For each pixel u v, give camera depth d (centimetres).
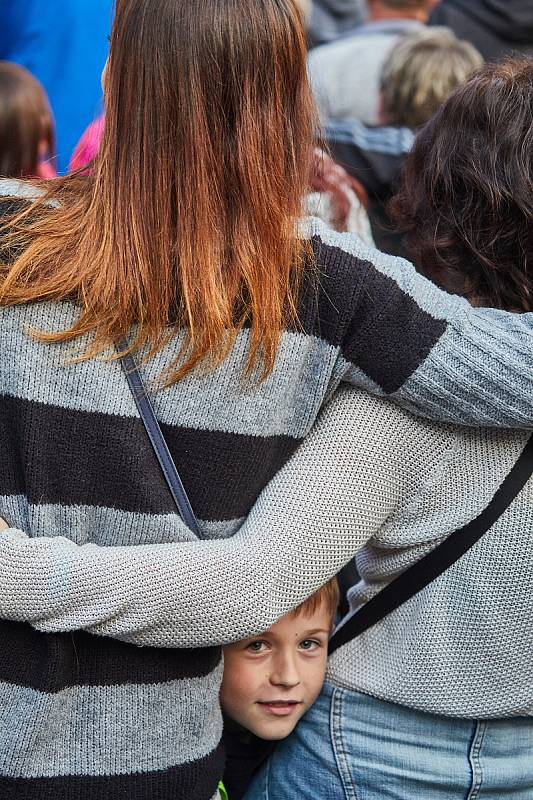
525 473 221
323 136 219
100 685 210
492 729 233
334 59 549
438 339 207
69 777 211
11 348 202
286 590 209
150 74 197
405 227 248
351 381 214
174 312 200
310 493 211
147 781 213
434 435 219
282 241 201
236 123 199
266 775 251
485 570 223
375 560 234
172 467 207
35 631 209
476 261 236
